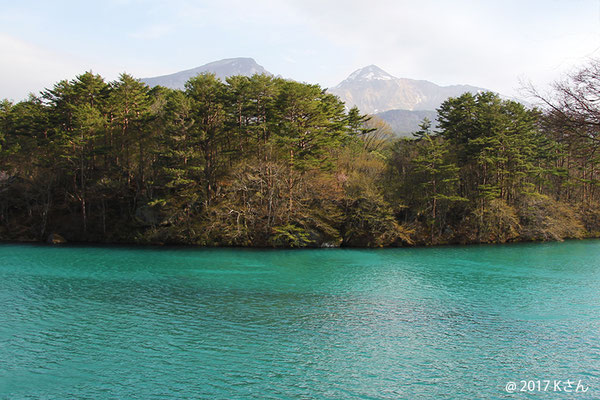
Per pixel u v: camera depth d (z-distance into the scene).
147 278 34.47
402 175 64.44
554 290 31.56
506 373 17.28
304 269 39.50
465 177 65.31
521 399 15.11
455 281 34.66
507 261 45.47
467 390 15.77
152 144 60.44
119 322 22.97
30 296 28.20
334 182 57.69
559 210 67.19
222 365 17.61
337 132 59.03
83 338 20.48
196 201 56.81
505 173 63.62
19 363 17.64
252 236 55.59
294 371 17.16
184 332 21.50
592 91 10.20
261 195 53.69
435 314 25.20
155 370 17.05
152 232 56.03
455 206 64.62
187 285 32.03
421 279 35.41
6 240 58.75
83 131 56.53
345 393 15.38
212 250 51.72
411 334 21.75
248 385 15.86
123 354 18.61
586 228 73.44
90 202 61.00
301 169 55.22
